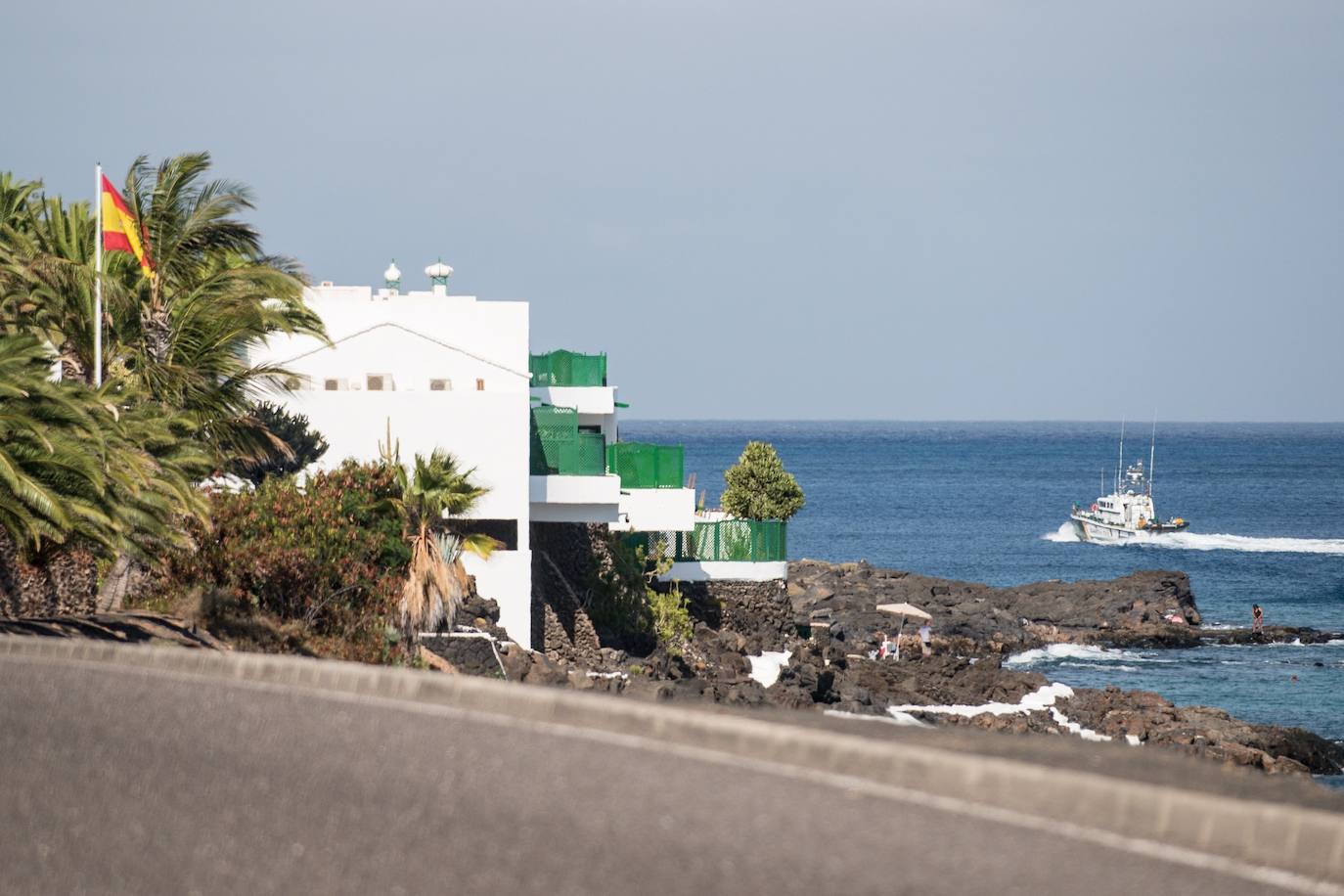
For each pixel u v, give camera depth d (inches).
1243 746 6333.7
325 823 1615.4
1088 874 1435.8
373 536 4923.7
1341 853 1488.7
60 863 1496.1
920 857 1481.3
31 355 3567.9
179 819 1636.3
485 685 2242.9
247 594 4623.5
